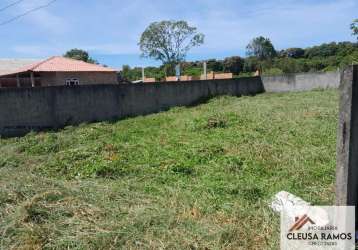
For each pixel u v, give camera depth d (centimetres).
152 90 1252
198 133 771
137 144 683
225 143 645
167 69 4162
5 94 849
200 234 311
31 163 578
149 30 4197
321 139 643
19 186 414
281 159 534
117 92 1124
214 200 389
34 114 912
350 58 1808
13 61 2917
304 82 1911
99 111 1073
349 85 265
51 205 363
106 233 312
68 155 595
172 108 1289
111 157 574
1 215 349
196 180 461
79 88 1012
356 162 290
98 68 2545
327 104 1127
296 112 976
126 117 1134
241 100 1452
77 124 987
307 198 382
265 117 905
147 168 516
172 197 401
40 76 2241
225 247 295
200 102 1462
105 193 405
